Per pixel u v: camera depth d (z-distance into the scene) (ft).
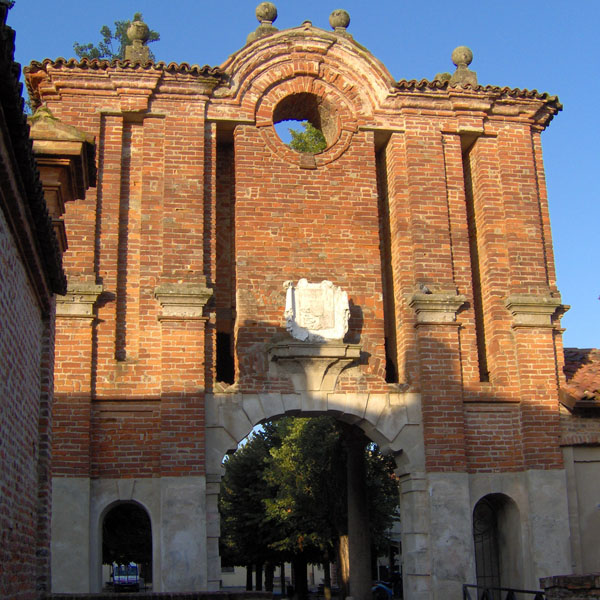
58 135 40.09
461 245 62.90
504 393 60.13
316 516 103.76
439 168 63.52
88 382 54.90
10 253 30.71
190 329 56.44
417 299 59.62
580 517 58.54
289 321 57.57
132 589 177.37
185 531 53.01
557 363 61.77
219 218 64.39
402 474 58.34
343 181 62.44
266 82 63.05
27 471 36.32
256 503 129.39
